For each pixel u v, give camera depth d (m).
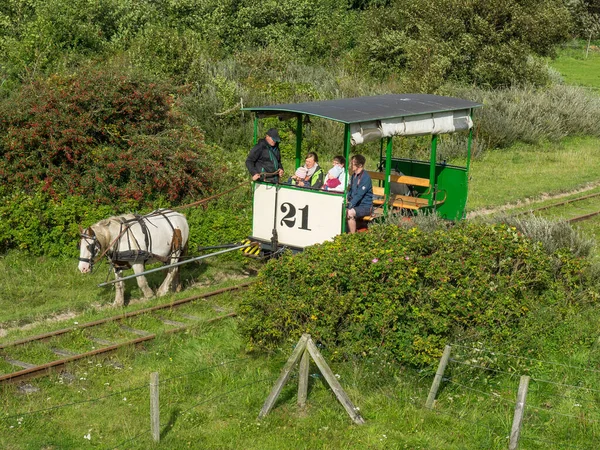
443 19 33.28
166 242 12.48
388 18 35.06
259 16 33.72
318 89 27.39
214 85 23.94
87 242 11.61
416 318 9.28
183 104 21.42
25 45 21.77
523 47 33.12
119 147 16.44
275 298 9.75
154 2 31.84
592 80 44.56
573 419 8.38
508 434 8.11
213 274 14.10
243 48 30.84
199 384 9.26
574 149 27.83
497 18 33.69
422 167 15.32
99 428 8.21
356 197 12.46
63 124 15.64
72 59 22.50
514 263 10.62
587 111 31.00
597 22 58.16
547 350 9.90
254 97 23.95
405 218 13.02
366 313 9.33
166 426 8.25
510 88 32.19
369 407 8.62
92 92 16.12
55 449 7.79
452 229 10.98
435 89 29.39
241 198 16.78
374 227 10.82
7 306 12.12
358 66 33.50
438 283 9.53
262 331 9.71
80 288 13.14
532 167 24.30
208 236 14.64
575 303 11.03
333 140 23.30
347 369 9.25
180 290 13.05
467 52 32.91
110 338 10.67
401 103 13.49
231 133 22.41
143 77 17.25
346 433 8.09
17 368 9.59
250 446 7.88
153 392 7.81
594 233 16.98
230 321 11.28
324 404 8.68
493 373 9.35
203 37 30.59
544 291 10.75
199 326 10.96
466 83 32.66
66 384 9.20
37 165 15.45
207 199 14.55
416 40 33.16
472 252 10.09
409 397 8.81
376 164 22.23
